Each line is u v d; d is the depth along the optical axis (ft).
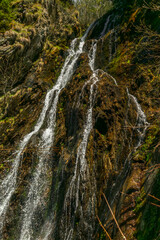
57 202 17.10
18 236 17.69
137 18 26.50
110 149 16.43
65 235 14.55
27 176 21.02
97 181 15.26
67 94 24.38
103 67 28.32
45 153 21.68
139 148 15.53
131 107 19.15
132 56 23.80
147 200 9.81
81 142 17.54
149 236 7.55
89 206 14.14
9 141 25.68
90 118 18.43
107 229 11.25
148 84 20.27
